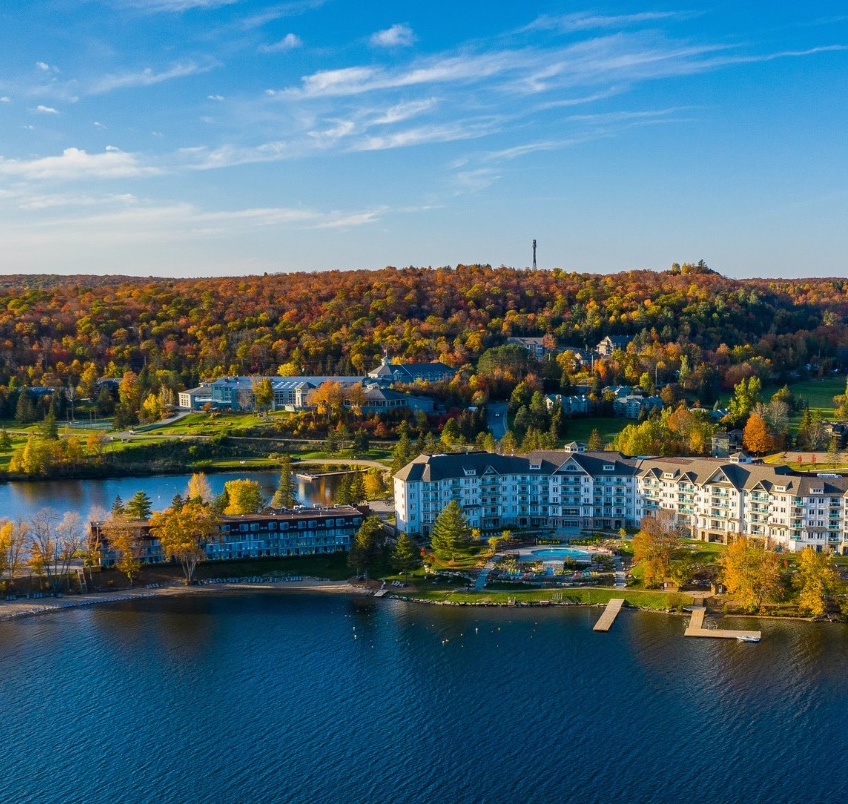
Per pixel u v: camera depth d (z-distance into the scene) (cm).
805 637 19112
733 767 14388
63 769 14700
